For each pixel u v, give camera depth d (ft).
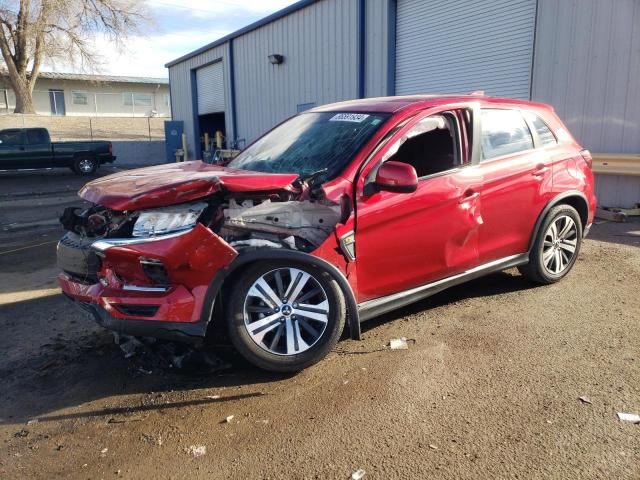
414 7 41.63
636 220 28.17
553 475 8.55
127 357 13.11
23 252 25.77
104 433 10.16
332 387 11.45
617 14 28.84
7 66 111.34
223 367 12.38
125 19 107.04
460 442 9.46
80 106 147.84
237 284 11.34
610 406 10.43
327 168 12.71
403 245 13.02
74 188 55.98
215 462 9.21
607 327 14.08
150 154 93.81
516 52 34.37
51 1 101.81
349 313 11.96
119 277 11.21
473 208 14.30
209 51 73.51
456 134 14.29
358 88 46.06
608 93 29.78
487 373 11.81
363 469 8.86
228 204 11.55
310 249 11.76
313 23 50.80
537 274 16.89
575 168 17.39
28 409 11.11
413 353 12.84
